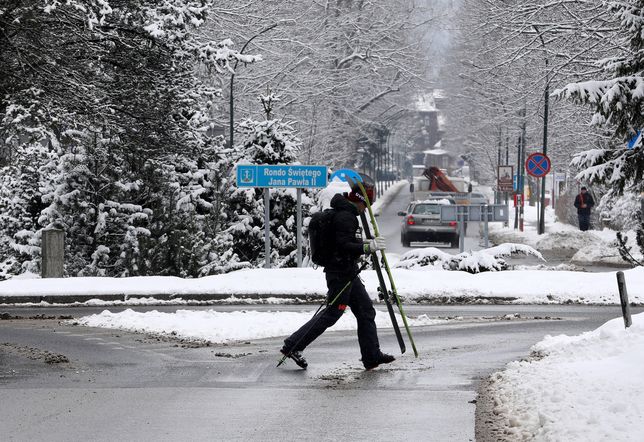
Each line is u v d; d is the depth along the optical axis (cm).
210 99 5462
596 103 3631
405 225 7162
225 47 5231
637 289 3406
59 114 4412
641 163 3741
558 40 7119
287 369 1889
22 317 2970
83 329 2550
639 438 1148
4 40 4306
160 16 4997
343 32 12744
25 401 1570
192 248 4312
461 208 4362
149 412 1482
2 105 4366
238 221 4803
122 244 4556
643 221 4278
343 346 2209
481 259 3988
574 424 1238
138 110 5009
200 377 1800
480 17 8331
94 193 4619
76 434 1338
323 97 11619
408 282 3522
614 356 1708
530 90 7762
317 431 1352
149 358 2033
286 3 10925
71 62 4659
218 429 1367
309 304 3334
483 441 1276
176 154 5000
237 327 2489
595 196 9244
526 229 10019
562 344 2044
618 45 6525
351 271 1880
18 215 5019
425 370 1869
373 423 1398
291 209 4766
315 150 12119
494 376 1736
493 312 3042
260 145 4856
